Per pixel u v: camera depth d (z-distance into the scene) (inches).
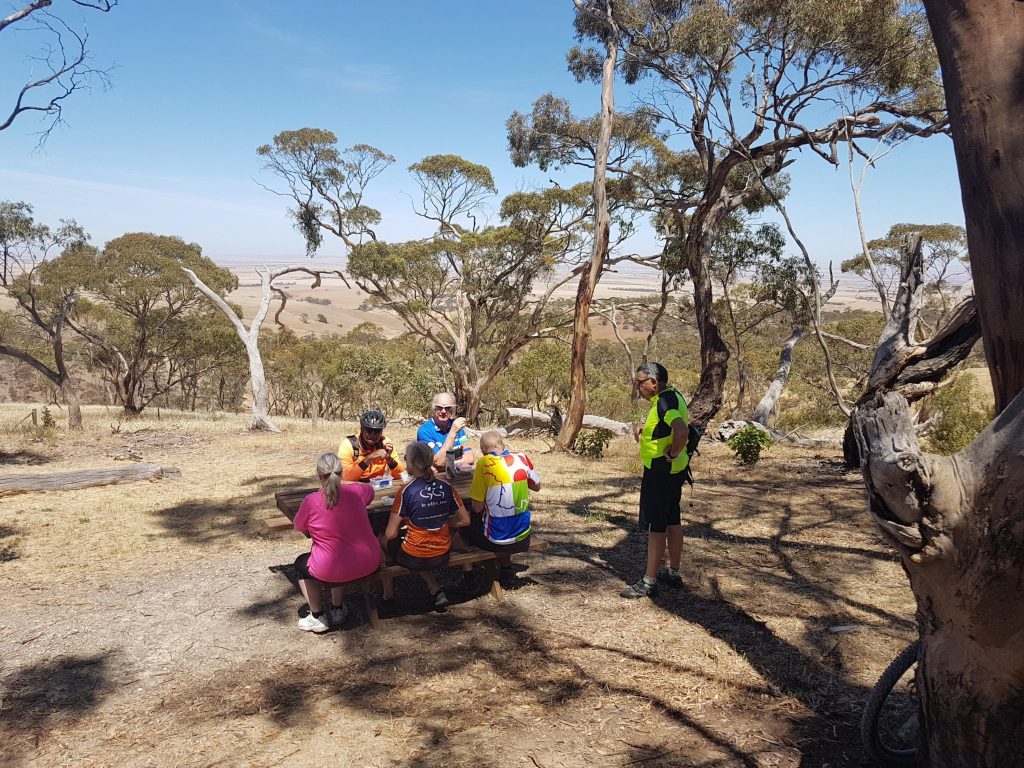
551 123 813.2
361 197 1139.9
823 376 1061.8
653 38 563.8
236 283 1274.6
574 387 514.9
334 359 1565.0
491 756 120.8
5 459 497.7
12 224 867.4
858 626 175.2
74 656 163.5
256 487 375.9
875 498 84.9
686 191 818.2
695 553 238.1
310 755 121.8
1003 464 75.4
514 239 1062.4
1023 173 84.5
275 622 182.4
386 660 159.6
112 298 1045.8
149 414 1039.0
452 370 1180.5
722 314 1032.8
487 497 187.9
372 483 215.9
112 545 258.4
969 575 78.9
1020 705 83.4
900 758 116.2
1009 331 86.2
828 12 454.0
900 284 105.9
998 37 88.8
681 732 128.1
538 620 181.9
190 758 121.6
